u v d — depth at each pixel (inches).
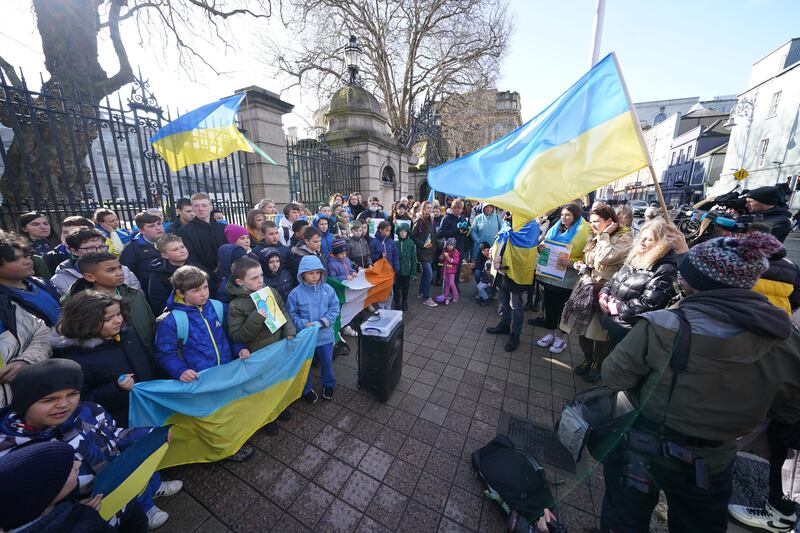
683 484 51.4
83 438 52.6
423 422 108.5
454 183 103.0
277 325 97.8
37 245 114.1
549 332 179.9
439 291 258.5
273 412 101.3
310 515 77.5
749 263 45.2
